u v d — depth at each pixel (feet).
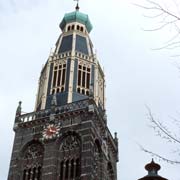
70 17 271.90
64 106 206.49
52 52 245.65
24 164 193.98
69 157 186.39
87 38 259.80
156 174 87.56
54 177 179.32
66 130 194.39
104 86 247.50
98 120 204.33
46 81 229.45
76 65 233.35
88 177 171.53
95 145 194.08
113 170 208.85
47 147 192.13
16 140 202.80
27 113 212.84
